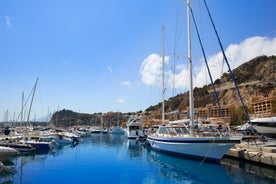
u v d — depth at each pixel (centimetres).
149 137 3134
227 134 2112
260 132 2995
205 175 1669
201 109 6856
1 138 3138
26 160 2359
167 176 1648
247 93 8200
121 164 2127
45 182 1469
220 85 9912
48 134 4531
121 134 8531
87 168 1934
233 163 2094
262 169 1814
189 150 2170
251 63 10600
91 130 9450
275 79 8069
